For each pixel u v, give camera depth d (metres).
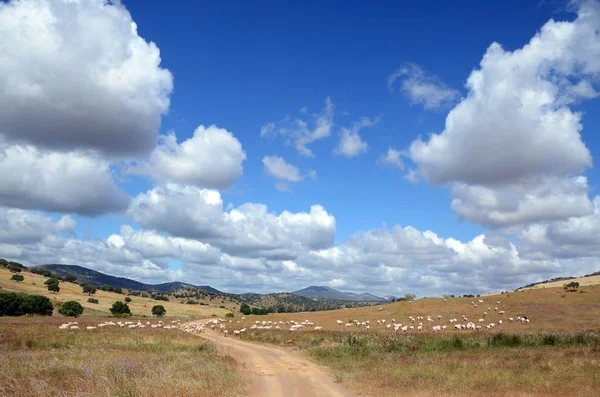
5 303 83.06
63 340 33.88
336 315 91.62
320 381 20.59
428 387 17.22
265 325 72.69
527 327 59.91
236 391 16.50
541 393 15.48
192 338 43.41
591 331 45.03
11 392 13.19
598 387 16.33
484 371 20.45
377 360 27.30
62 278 187.75
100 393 13.75
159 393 14.37
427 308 88.00
